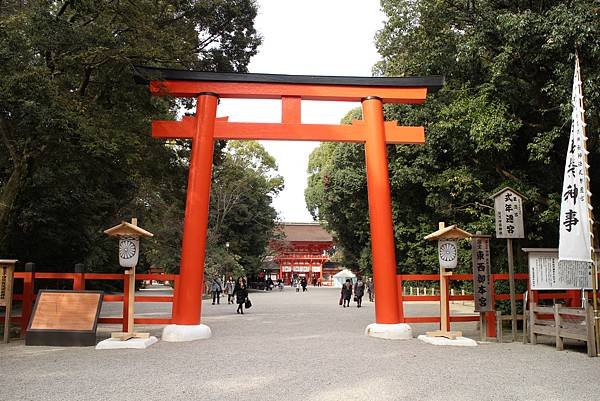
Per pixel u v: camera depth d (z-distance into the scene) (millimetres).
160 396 6383
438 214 21141
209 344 10836
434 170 19469
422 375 7645
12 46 10195
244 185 40125
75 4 11352
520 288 14648
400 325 11898
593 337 9461
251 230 43656
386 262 12320
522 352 9984
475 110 13484
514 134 13469
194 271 11945
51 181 15039
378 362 8688
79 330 10711
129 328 11023
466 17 14797
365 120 13133
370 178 12852
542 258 11516
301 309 22344
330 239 71938
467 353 9781
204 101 12727
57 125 10438
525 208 14773
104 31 11047
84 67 11820
